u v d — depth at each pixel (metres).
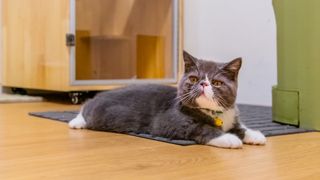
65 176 0.91
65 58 2.61
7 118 1.96
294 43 1.75
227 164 1.04
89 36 2.79
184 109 1.33
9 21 3.18
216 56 3.22
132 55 3.07
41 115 2.02
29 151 1.18
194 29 3.41
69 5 2.57
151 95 1.49
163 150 1.20
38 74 2.87
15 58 3.12
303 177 0.92
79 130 1.57
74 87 2.63
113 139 1.37
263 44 2.80
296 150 1.24
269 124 1.83
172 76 3.13
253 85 2.88
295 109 1.75
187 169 0.98
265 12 2.78
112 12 2.95
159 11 3.15
